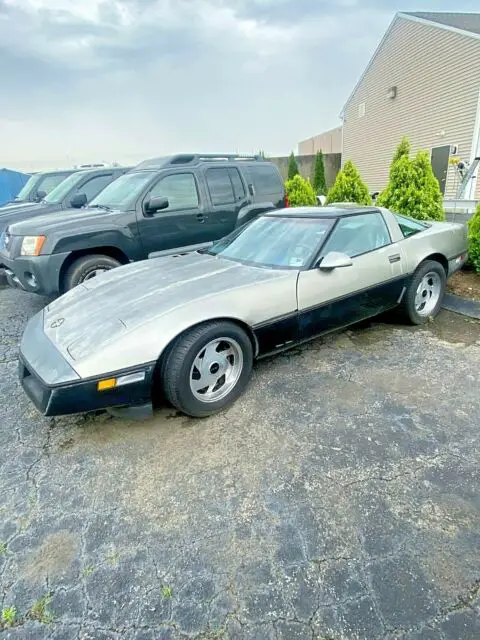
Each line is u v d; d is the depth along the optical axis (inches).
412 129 575.2
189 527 67.3
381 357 123.0
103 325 90.4
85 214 182.1
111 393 83.2
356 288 121.5
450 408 94.7
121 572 60.2
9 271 185.8
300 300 109.2
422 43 524.4
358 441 85.4
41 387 82.0
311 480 75.5
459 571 56.7
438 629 49.8
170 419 98.1
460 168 417.1
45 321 101.7
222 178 210.7
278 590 56.0
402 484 73.0
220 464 81.6
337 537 63.4
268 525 66.6
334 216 123.9
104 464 83.8
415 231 145.5
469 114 474.9
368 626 50.8
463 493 70.1
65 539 66.5
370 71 641.6
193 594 56.4
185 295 98.3
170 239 193.8
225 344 99.1
